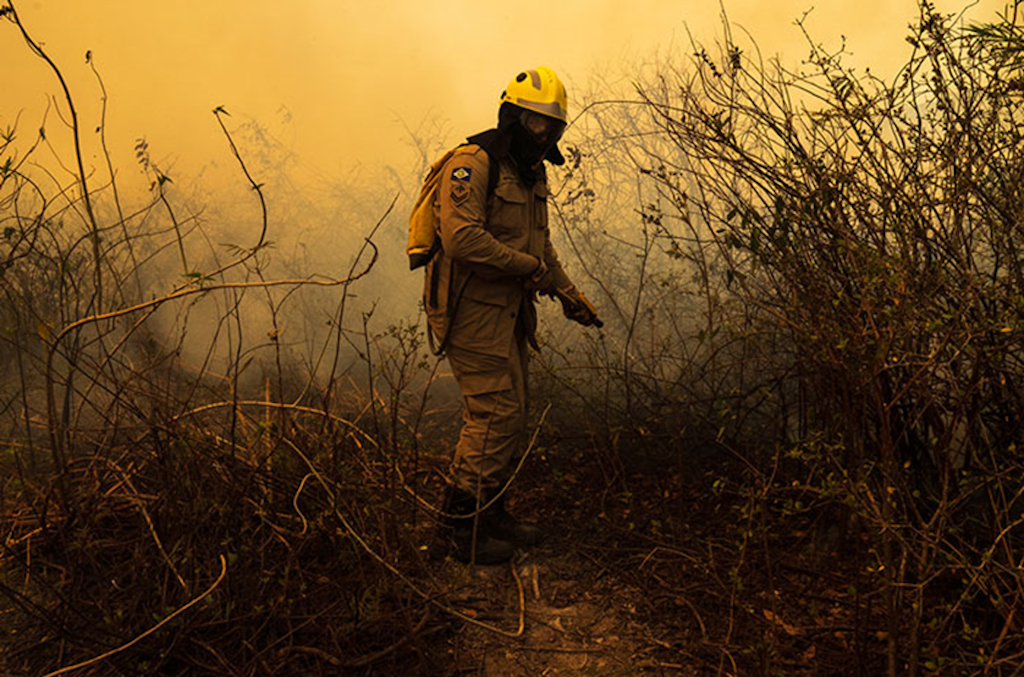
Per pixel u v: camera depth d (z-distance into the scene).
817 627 2.34
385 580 2.40
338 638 2.31
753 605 2.47
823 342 2.26
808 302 2.40
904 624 2.29
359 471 2.96
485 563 2.79
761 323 2.78
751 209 2.48
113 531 2.77
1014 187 2.15
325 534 2.57
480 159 2.64
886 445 2.06
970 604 2.22
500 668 2.31
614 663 2.32
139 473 2.96
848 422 2.33
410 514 2.96
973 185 2.15
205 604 2.28
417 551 2.52
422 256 2.78
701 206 2.73
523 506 3.19
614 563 2.78
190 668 2.23
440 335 2.80
